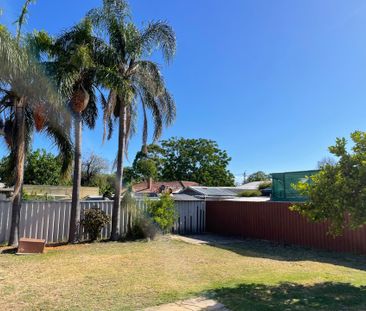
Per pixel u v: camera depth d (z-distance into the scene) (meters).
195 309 5.12
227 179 50.06
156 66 13.56
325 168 6.69
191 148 50.19
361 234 10.72
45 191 28.28
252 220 14.98
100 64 12.65
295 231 12.94
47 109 11.43
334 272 7.94
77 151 12.73
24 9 10.40
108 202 14.21
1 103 11.63
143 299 5.58
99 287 6.28
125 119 13.66
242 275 7.49
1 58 9.37
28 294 5.79
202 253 10.54
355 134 6.44
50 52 12.00
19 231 12.09
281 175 15.62
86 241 12.90
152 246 11.82
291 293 6.00
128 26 13.19
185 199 17.09
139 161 42.06
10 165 11.88
